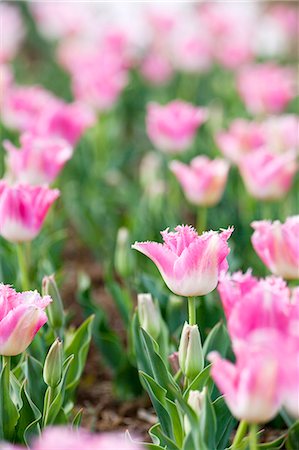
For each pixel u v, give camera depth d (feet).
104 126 23.70
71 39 33.27
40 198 11.25
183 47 30.35
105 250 18.92
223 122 25.63
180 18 34.37
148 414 12.81
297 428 8.90
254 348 6.43
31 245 15.79
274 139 18.54
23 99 19.75
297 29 36.29
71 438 5.81
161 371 9.43
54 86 33.78
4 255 13.70
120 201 21.66
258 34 36.60
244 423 8.13
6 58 27.22
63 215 20.33
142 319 10.32
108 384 13.91
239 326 6.98
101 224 19.44
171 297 12.41
